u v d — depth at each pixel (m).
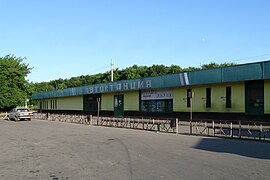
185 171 8.74
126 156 11.41
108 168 9.42
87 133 21.17
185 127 23.94
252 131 17.97
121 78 78.38
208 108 27.88
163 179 7.88
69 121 37.19
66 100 53.97
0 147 14.78
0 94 58.69
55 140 17.20
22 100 61.72
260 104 23.95
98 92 41.34
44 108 63.94
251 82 24.59
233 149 13.01
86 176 8.48
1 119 46.53
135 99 36.62
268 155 11.41
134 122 25.28
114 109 40.28
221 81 25.38
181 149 13.02
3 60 60.56
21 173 9.08
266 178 7.84
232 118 25.89
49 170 9.40
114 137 18.20
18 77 61.34
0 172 9.27
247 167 9.20
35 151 13.30
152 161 10.32
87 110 47.00
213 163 9.85
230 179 7.78
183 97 30.41
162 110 32.94
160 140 16.42
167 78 30.42
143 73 78.06
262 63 22.53
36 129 25.38
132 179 7.96
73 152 12.76
